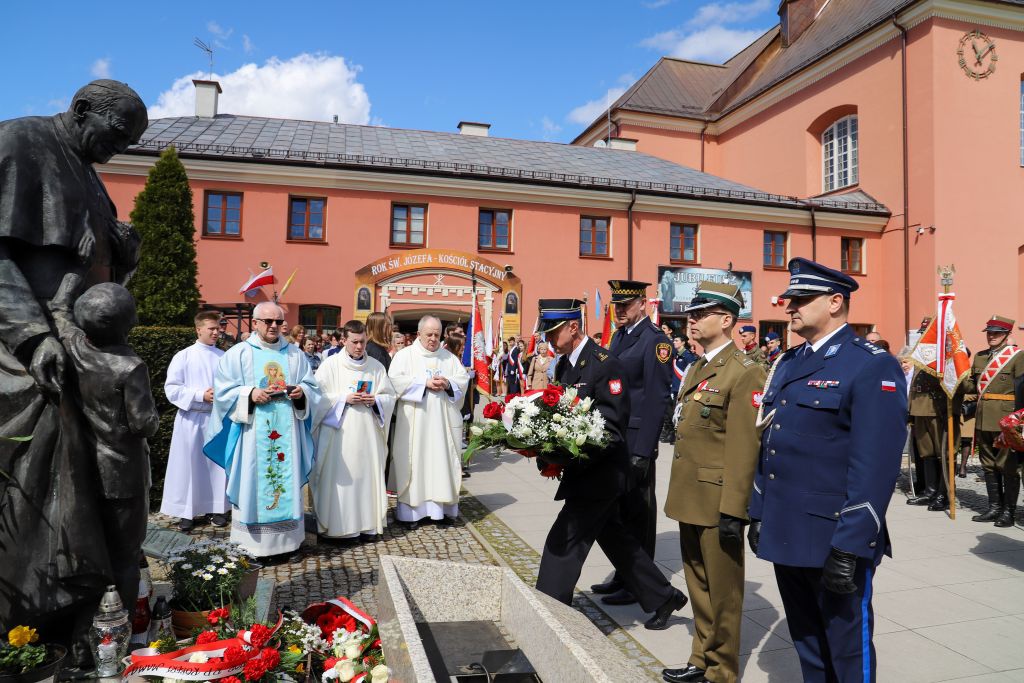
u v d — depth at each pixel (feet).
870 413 9.53
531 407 12.76
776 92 103.30
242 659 9.65
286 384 19.44
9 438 9.27
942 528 23.34
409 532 22.47
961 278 78.79
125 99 10.55
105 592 10.02
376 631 11.14
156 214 44.57
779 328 79.36
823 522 9.94
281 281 64.28
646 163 90.79
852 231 82.84
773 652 13.55
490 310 69.21
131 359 9.67
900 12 81.51
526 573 18.35
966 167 79.61
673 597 14.48
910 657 13.26
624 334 17.76
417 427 23.06
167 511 22.00
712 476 11.87
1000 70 81.20
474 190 69.41
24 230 9.67
